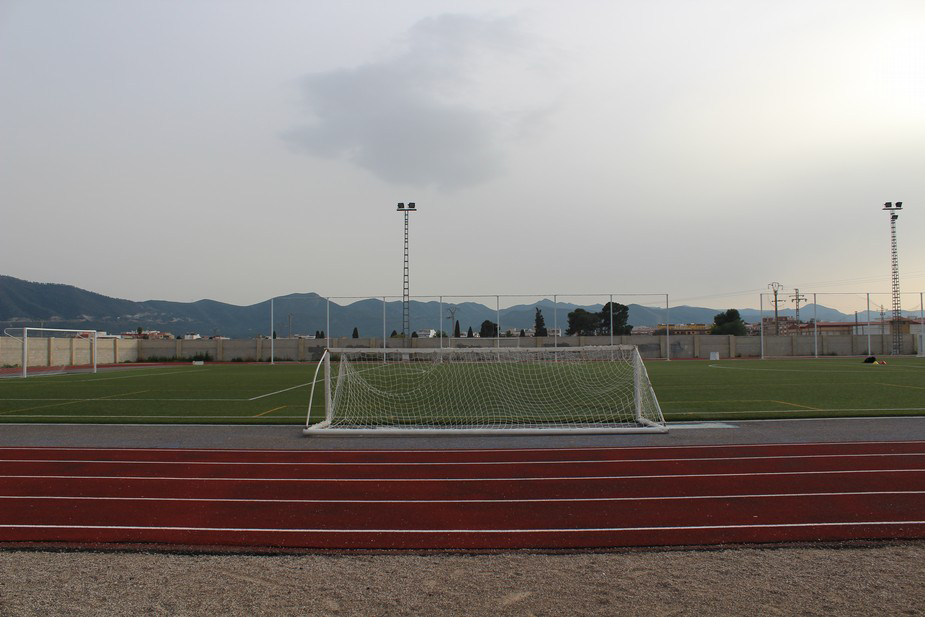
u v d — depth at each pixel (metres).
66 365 45.62
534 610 4.81
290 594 5.14
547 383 26.36
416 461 10.61
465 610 4.82
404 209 42.19
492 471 9.80
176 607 4.89
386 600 5.01
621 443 12.16
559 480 9.18
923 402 17.84
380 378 28.91
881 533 6.66
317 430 13.25
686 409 16.78
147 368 43.38
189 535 6.74
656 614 4.72
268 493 8.52
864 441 11.87
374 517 7.38
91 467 10.17
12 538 6.66
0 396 21.50
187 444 12.20
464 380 27.78
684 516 7.33
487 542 6.49
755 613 4.72
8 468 10.10
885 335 54.56
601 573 5.59
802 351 54.38
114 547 6.36
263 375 33.69
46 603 4.96
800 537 6.55
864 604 4.86
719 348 52.91
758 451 11.09
